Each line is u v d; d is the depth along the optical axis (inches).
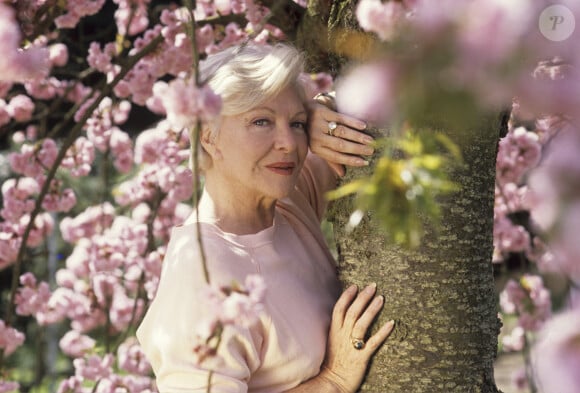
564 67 33.4
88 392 158.7
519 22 30.7
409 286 85.7
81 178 214.2
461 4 32.0
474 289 86.7
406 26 34.9
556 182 32.5
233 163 89.2
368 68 35.4
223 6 150.3
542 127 159.6
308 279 93.7
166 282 87.2
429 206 46.2
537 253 179.9
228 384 81.1
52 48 168.1
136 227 166.9
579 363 31.3
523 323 181.9
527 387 186.1
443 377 85.7
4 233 164.1
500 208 175.5
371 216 87.3
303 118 89.7
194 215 93.1
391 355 86.4
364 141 86.4
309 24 110.2
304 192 103.2
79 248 173.2
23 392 218.1
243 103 86.6
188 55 150.9
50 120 199.0
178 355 83.3
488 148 86.5
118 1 163.2
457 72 31.9
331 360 88.7
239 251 88.4
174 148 158.7
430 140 47.9
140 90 157.2
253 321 64.5
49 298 169.3
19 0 112.7
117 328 173.5
